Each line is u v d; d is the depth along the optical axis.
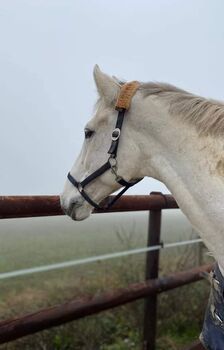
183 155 1.87
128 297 2.89
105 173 2.09
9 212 2.02
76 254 7.38
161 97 1.97
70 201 2.18
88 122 2.13
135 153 2.04
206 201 1.79
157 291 3.15
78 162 2.21
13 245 9.21
